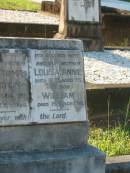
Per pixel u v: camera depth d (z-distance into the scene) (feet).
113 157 18.13
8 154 15.24
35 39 15.93
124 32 46.93
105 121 23.73
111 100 24.56
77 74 16.24
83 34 37.52
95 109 24.18
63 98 15.97
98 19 37.86
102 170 15.92
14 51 15.56
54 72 15.96
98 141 20.53
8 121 15.28
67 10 37.37
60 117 15.88
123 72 30.45
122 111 24.54
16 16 49.34
